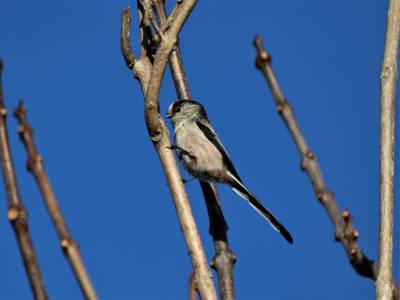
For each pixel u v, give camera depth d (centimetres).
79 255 418
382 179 586
